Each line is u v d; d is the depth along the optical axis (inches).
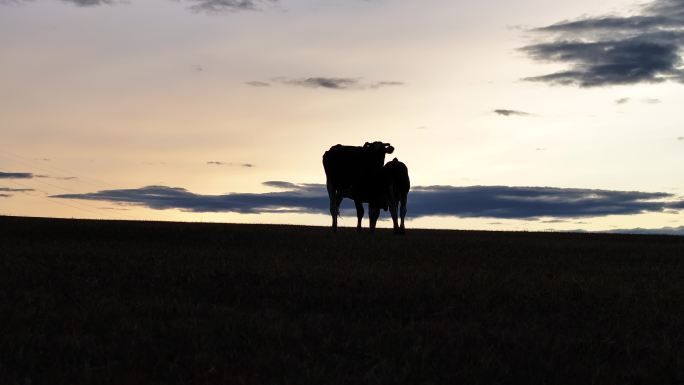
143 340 331.0
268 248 759.7
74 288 469.1
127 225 1091.9
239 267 576.4
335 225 1079.6
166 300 429.4
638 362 312.8
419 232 1175.6
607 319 402.3
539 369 296.0
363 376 280.1
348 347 325.1
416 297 454.6
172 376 279.0
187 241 844.0
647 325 389.1
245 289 476.1
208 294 457.7
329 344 327.6
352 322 377.7
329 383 271.0
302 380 272.5
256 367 289.0
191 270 556.4
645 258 734.5
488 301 443.5
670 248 860.0
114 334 340.5
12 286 478.0
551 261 679.7
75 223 1127.0
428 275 545.3
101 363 296.2
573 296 471.8
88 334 342.6
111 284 490.3
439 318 396.5
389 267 588.1
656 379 288.4
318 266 582.6
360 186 1033.5
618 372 295.1
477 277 537.3
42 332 342.3
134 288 476.7
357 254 704.4
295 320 379.9
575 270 612.7
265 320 375.2
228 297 448.5
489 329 369.4
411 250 752.3
